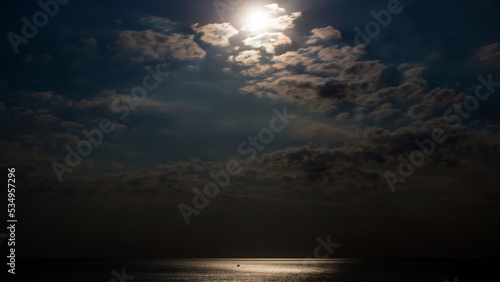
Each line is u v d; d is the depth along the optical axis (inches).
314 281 3479.3
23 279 3400.6
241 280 3649.1
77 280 3302.2
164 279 3683.6
